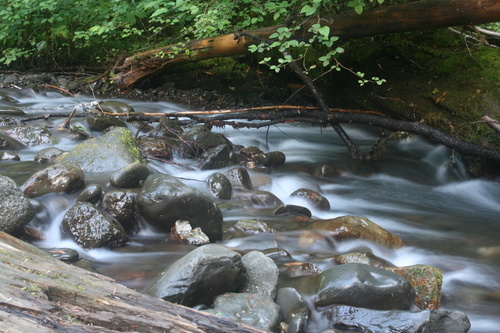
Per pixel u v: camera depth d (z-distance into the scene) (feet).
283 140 25.68
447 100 21.62
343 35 21.52
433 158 22.00
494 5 17.29
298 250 13.06
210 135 20.88
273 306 9.18
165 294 9.04
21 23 34.96
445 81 22.86
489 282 12.28
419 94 23.21
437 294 10.90
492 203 18.94
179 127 22.21
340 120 21.99
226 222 14.29
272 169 20.68
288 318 9.52
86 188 13.39
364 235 13.62
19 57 36.94
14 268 7.40
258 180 18.26
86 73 36.42
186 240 12.64
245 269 10.14
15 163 17.44
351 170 21.15
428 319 8.95
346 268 10.27
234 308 8.98
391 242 13.84
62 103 29.86
